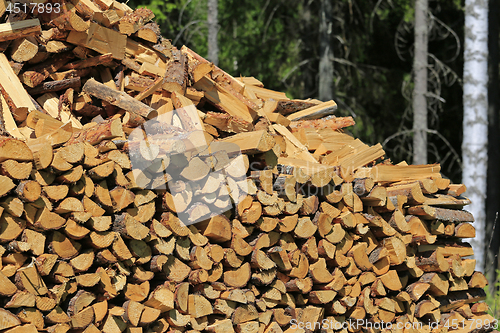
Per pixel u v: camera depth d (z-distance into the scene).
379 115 15.83
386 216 4.79
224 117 4.48
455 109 15.98
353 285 4.61
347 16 14.87
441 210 4.97
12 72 3.93
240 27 15.16
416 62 11.16
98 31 4.32
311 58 13.83
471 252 5.34
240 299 3.95
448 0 15.70
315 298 4.37
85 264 3.35
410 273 4.98
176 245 3.73
